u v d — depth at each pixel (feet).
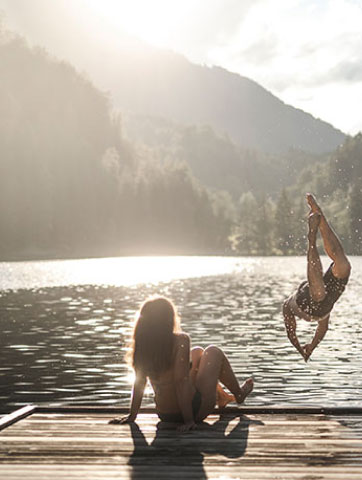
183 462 17.20
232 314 77.97
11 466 16.93
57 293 118.62
